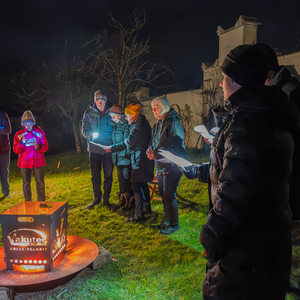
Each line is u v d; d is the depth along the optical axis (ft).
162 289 8.55
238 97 4.35
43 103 71.00
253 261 4.04
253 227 4.02
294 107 4.42
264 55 4.36
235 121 4.20
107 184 17.53
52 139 87.97
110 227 14.30
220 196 4.07
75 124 64.49
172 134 12.24
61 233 9.32
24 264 8.52
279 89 4.41
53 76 63.82
